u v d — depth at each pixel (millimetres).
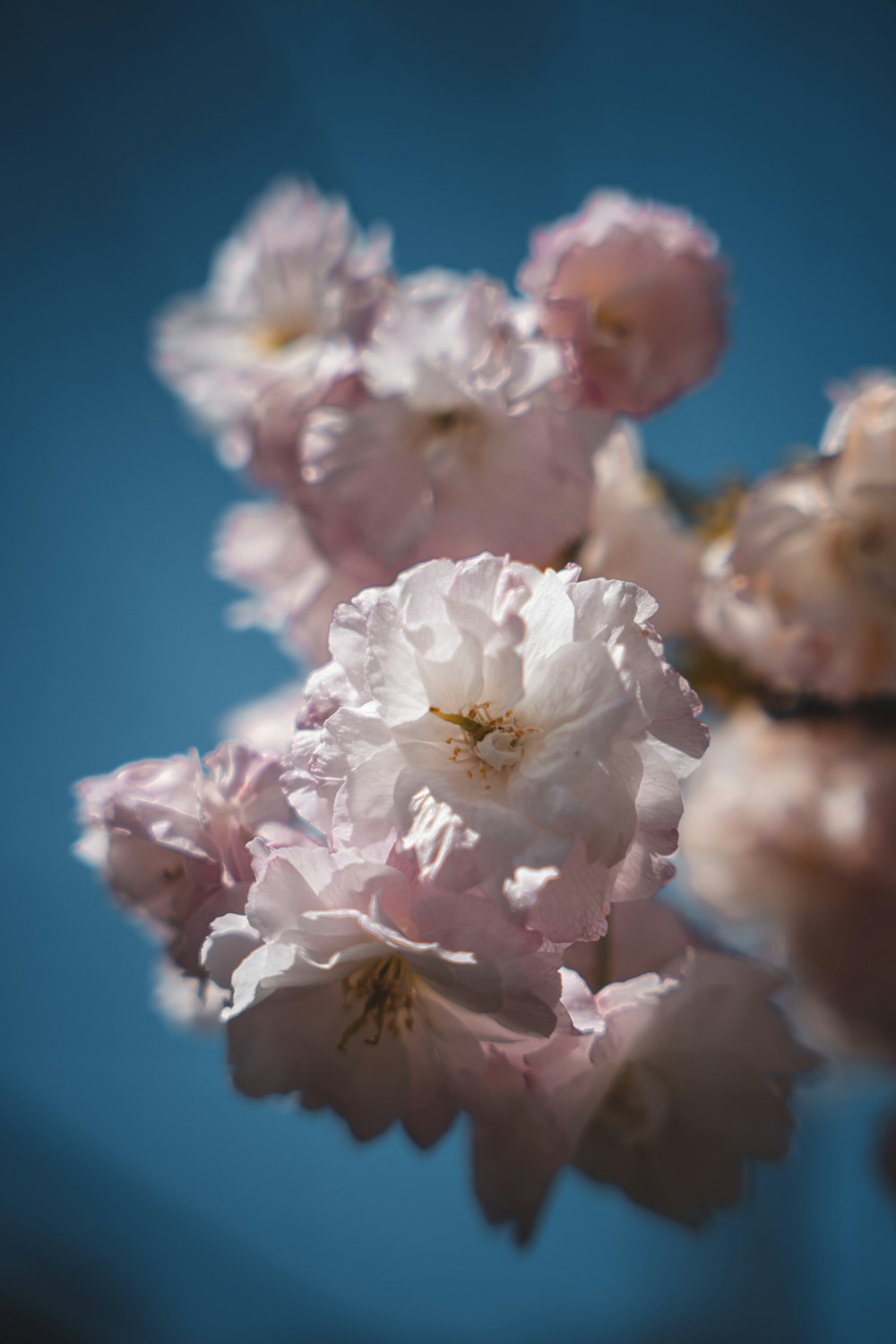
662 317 355
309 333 390
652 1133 326
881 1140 391
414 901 297
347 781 298
